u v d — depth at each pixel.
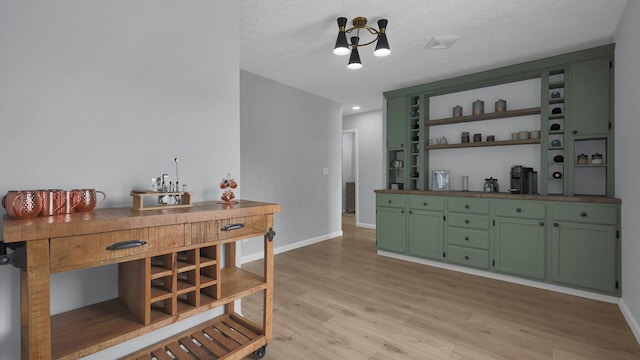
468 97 3.64
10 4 1.14
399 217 3.67
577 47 2.64
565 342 1.83
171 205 1.45
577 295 2.56
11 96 1.15
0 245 1.04
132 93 1.47
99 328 1.17
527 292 2.64
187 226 1.28
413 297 2.52
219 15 1.84
